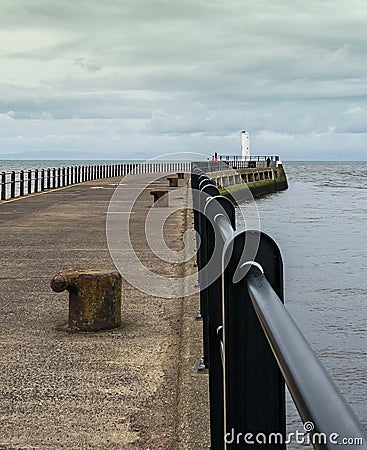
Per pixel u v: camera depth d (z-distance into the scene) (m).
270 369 2.16
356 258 25.53
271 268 2.27
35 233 15.12
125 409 4.59
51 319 7.11
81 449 3.96
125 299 8.15
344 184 102.44
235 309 2.23
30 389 4.96
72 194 30.91
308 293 18.38
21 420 4.39
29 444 4.02
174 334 6.51
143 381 5.14
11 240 13.90
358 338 13.27
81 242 13.49
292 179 125.38
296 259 25.39
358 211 49.62
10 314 7.35
